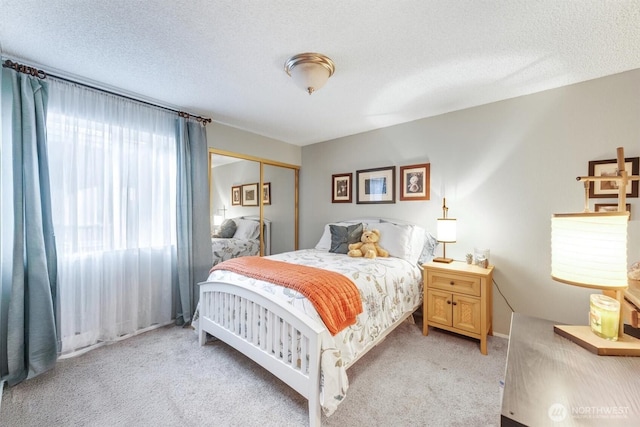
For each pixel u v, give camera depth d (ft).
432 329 8.59
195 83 7.23
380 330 6.45
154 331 8.36
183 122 9.03
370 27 5.02
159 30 5.11
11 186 5.94
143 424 4.71
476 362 6.65
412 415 4.93
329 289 5.41
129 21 4.85
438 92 7.69
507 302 8.03
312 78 6.09
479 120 8.52
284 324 5.20
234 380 5.93
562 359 2.80
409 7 4.50
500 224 8.14
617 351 2.83
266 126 10.82
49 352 6.11
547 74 6.65
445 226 8.33
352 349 5.40
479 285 7.14
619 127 6.51
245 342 6.08
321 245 10.82
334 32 5.16
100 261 7.41
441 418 4.85
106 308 7.54
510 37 5.28
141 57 6.02
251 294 5.86
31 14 4.62
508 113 8.02
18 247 5.78
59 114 6.70
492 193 8.29
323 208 12.93
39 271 6.02
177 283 9.05
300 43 5.51
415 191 9.87
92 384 5.75
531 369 2.63
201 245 9.43
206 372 6.22
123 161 7.86
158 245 8.68
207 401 5.28
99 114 7.38
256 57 6.02
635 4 4.33
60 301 6.69
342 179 12.16
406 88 7.46
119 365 6.47
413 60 6.10
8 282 5.87
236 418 4.86
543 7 4.46
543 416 2.04
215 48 5.69
